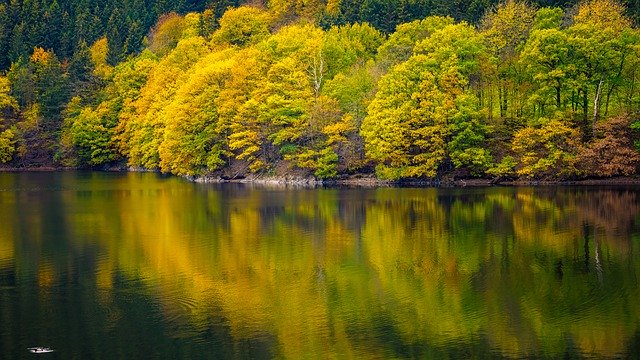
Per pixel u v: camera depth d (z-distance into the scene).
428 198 59.69
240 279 33.81
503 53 78.62
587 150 65.81
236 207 57.44
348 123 76.75
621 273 33.31
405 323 27.36
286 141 82.62
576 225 44.59
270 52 91.69
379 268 35.66
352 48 96.94
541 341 25.09
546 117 69.88
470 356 23.97
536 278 33.00
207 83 89.38
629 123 66.88
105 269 35.78
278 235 44.38
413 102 71.25
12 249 40.50
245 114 83.44
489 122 73.25
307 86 83.44
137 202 62.06
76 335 26.28
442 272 34.59
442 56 73.12
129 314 28.59
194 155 89.38
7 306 29.67
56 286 32.66
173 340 25.73
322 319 27.94
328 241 42.25
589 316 27.58
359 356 24.19
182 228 47.31
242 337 26.02
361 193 65.31
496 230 43.97
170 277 34.25
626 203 53.06
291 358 24.00
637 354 23.78
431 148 70.56
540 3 98.75
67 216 53.06
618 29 77.50
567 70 68.75
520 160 69.94
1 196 68.25
